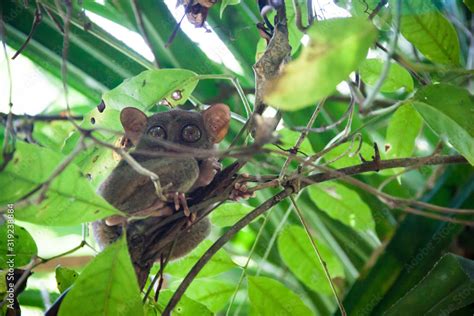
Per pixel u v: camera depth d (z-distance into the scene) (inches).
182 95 18.6
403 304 16.7
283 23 16.0
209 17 22.2
